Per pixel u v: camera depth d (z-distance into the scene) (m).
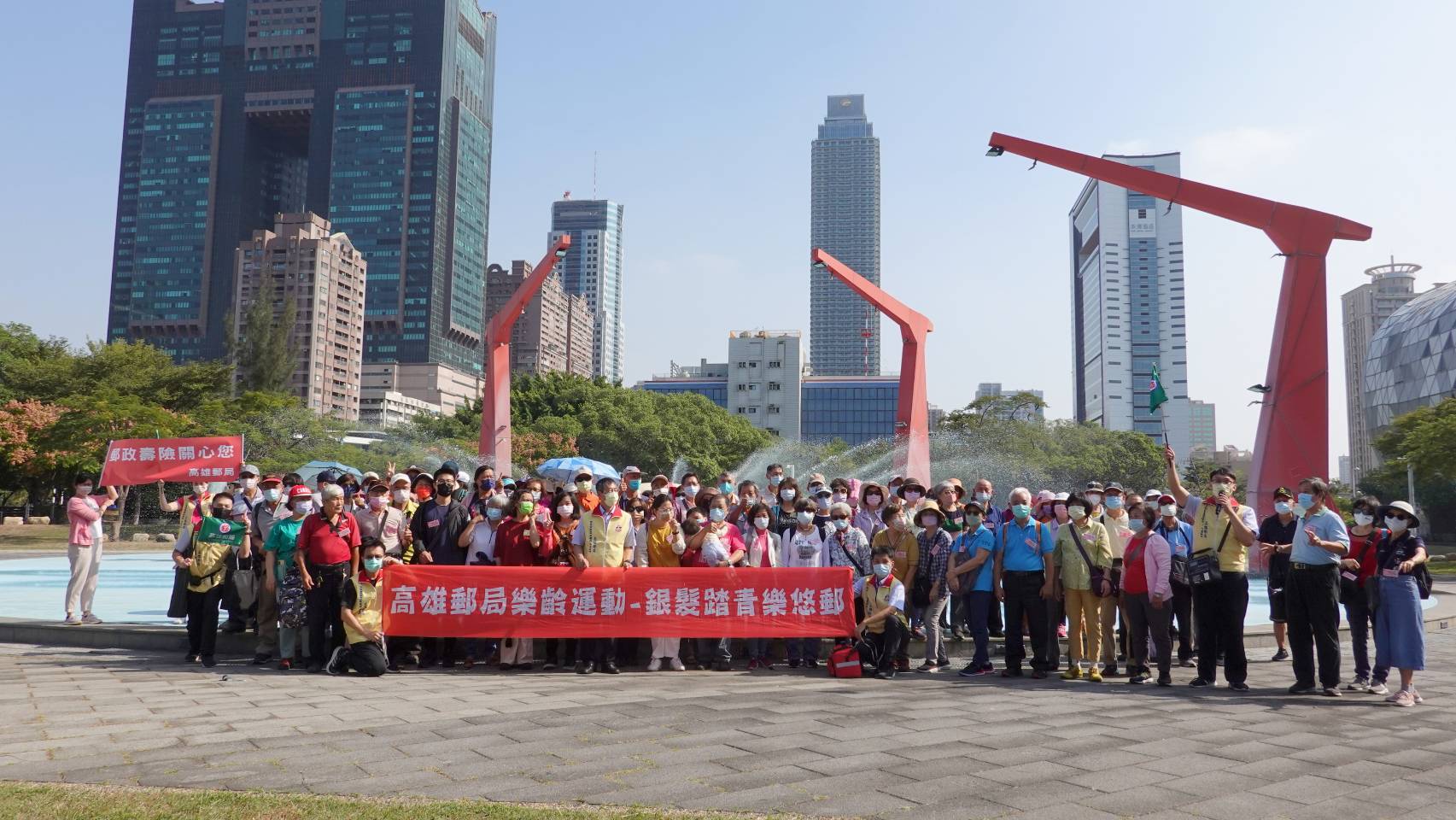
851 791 5.07
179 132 168.38
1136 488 62.88
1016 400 62.62
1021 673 9.96
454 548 10.48
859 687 8.84
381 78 169.00
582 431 59.56
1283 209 27.02
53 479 45.31
